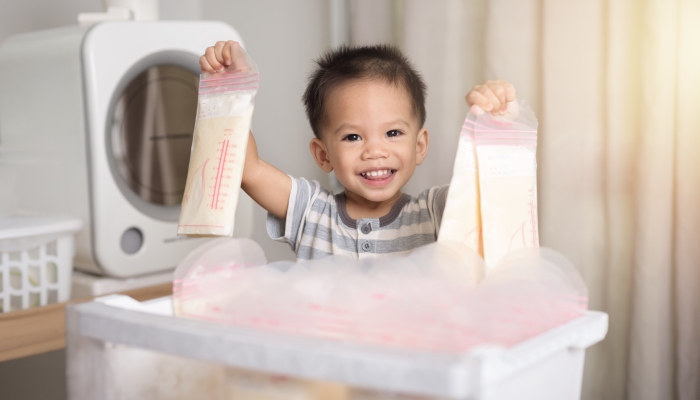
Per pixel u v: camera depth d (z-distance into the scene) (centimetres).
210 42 132
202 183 65
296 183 90
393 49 92
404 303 44
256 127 192
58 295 111
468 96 62
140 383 45
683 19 111
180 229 65
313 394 40
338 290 47
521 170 61
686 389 116
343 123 83
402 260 51
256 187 88
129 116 122
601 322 48
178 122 130
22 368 138
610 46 120
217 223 63
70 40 118
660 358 117
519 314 45
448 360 34
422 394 34
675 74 113
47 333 103
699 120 112
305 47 177
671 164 114
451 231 59
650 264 115
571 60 125
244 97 66
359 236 87
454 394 33
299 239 91
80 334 46
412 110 86
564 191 128
